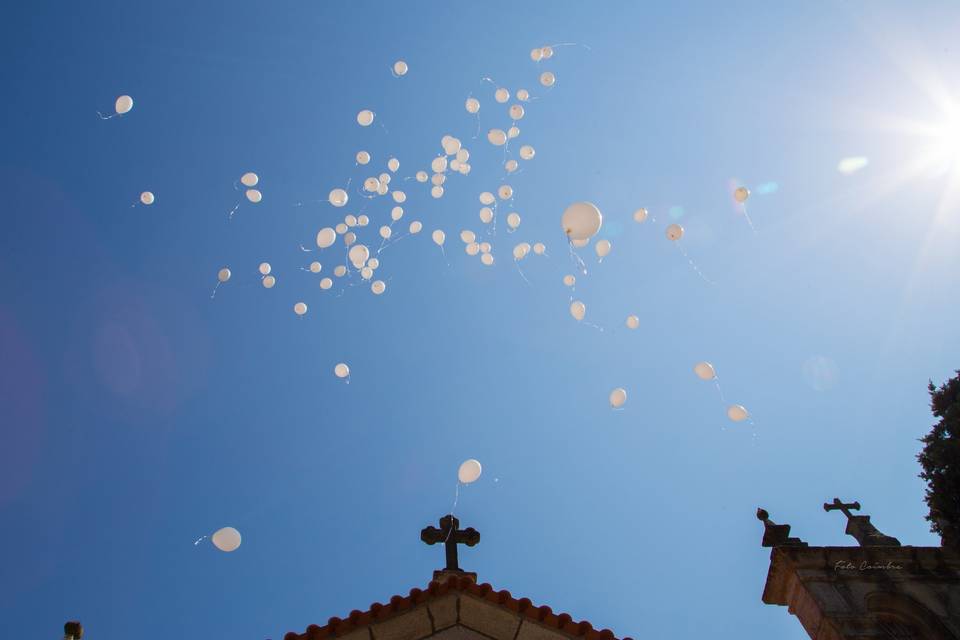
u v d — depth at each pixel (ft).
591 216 27.71
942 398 42.57
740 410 31.40
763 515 44.68
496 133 32.81
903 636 36.50
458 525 31.53
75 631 29.09
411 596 26.94
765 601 42.24
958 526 39.83
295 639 26.09
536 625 26.61
